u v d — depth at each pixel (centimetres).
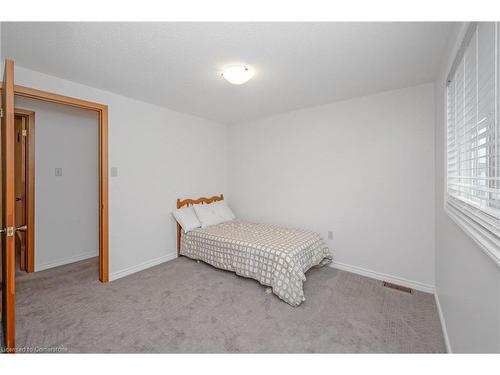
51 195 311
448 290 173
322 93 274
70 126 328
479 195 121
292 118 345
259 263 251
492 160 109
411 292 245
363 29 156
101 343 168
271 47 178
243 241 273
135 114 296
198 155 380
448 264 175
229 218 390
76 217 336
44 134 304
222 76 230
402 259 261
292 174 347
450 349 157
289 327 188
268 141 374
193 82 244
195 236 320
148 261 312
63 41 171
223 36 165
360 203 288
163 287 255
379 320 197
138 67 211
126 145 287
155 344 168
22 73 211
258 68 212
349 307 216
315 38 166
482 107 115
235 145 420
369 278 278
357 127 288
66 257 326
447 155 182
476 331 111
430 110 242
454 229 158
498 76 94
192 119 370
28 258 293
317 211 324
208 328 186
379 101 272
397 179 262
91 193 352
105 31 159
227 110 343
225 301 226
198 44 175
